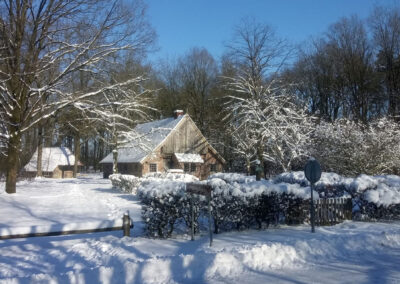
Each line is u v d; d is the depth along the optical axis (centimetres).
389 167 2042
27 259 755
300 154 2723
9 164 2097
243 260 718
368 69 4247
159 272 655
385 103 4306
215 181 1057
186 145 4141
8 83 2061
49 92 2152
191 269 673
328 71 4591
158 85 5678
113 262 697
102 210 1510
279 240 896
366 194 1244
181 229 1023
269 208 1087
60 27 2125
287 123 2897
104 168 5062
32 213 1418
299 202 1161
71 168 5853
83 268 669
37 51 2023
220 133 4609
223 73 4556
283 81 3300
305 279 644
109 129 2898
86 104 2150
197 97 5750
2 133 2138
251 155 3400
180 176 2519
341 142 2144
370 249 855
